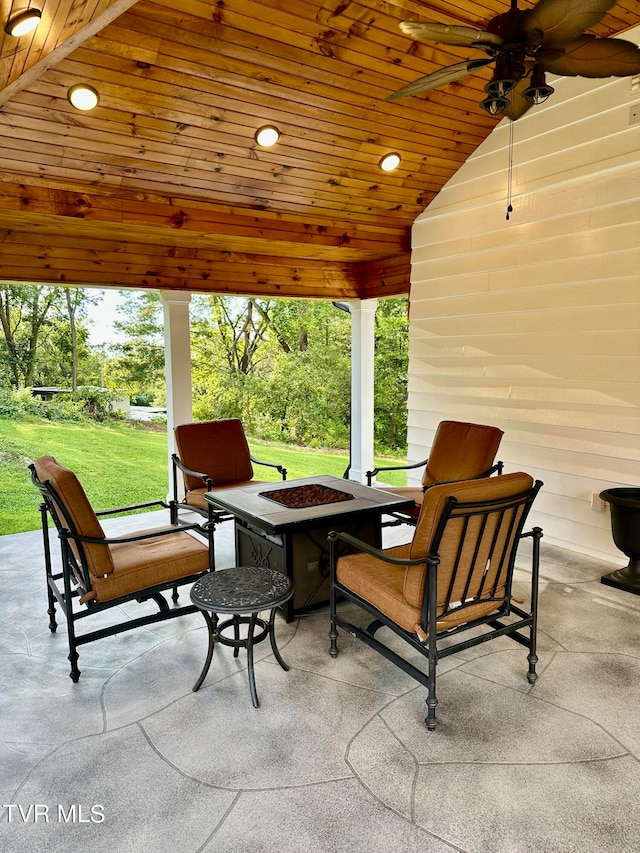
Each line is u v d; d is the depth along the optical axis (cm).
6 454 954
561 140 397
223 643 235
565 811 171
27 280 448
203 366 1166
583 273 390
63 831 167
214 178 405
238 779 186
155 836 164
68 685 244
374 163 439
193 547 284
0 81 247
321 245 503
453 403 505
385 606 229
